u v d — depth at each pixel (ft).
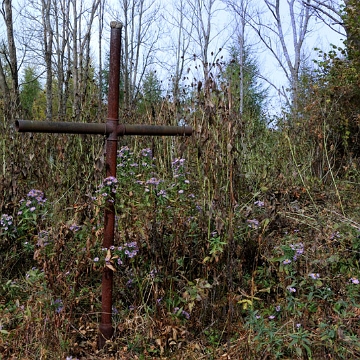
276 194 16.16
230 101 10.71
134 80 56.54
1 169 14.23
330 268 11.23
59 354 8.96
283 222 13.89
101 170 9.44
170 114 17.07
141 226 10.23
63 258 10.19
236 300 10.23
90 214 11.60
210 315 10.34
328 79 25.17
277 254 11.50
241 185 13.20
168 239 10.84
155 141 16.51
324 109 22.59
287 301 10.27
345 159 23.22
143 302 9.94
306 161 21.49
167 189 10.89
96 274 11.09
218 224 10.12
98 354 9.30
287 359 8.98
